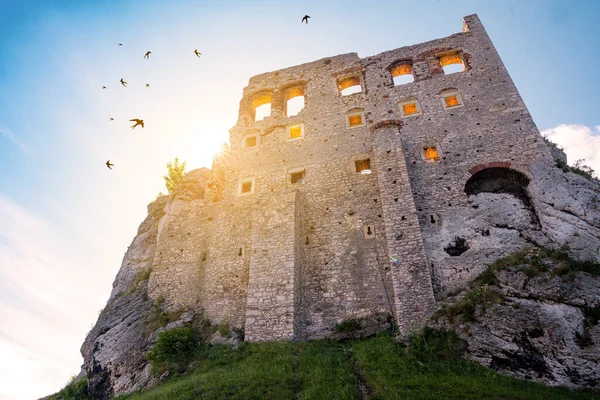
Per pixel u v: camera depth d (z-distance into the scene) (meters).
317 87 29.48
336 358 15.61
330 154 25.45
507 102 23.70
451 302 16.75
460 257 18.95
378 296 19.30
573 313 14.16
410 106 25.77
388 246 19.14
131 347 21.02
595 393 12.35
